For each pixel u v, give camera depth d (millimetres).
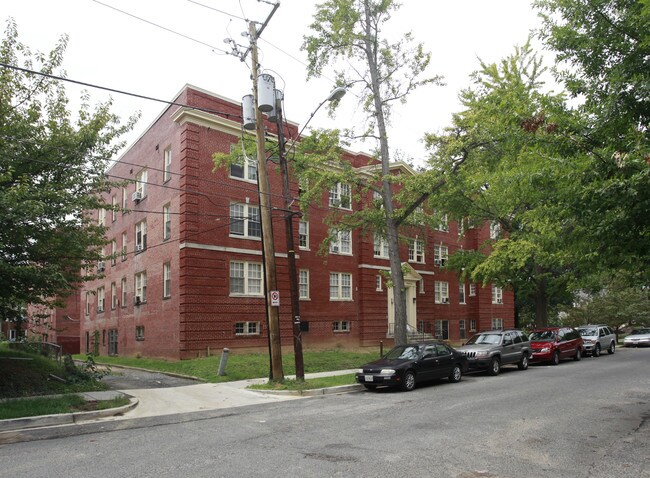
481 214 25188
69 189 14102
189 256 22500
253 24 15375
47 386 13602
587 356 28047
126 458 7297
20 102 13922
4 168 13203
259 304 24750
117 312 30250
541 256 21531
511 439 8211
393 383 14672
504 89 19703
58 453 7664
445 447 7719
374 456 7227
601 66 9320
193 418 10734
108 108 15031
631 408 11078
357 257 31000
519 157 14727
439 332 37188
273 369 15508
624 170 8172
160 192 25531
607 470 6531
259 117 15516
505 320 43844
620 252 9609
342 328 29562
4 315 14031
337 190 29734
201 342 22453
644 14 7758
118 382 17281
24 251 13297
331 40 19531
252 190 25250
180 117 23422
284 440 8344
